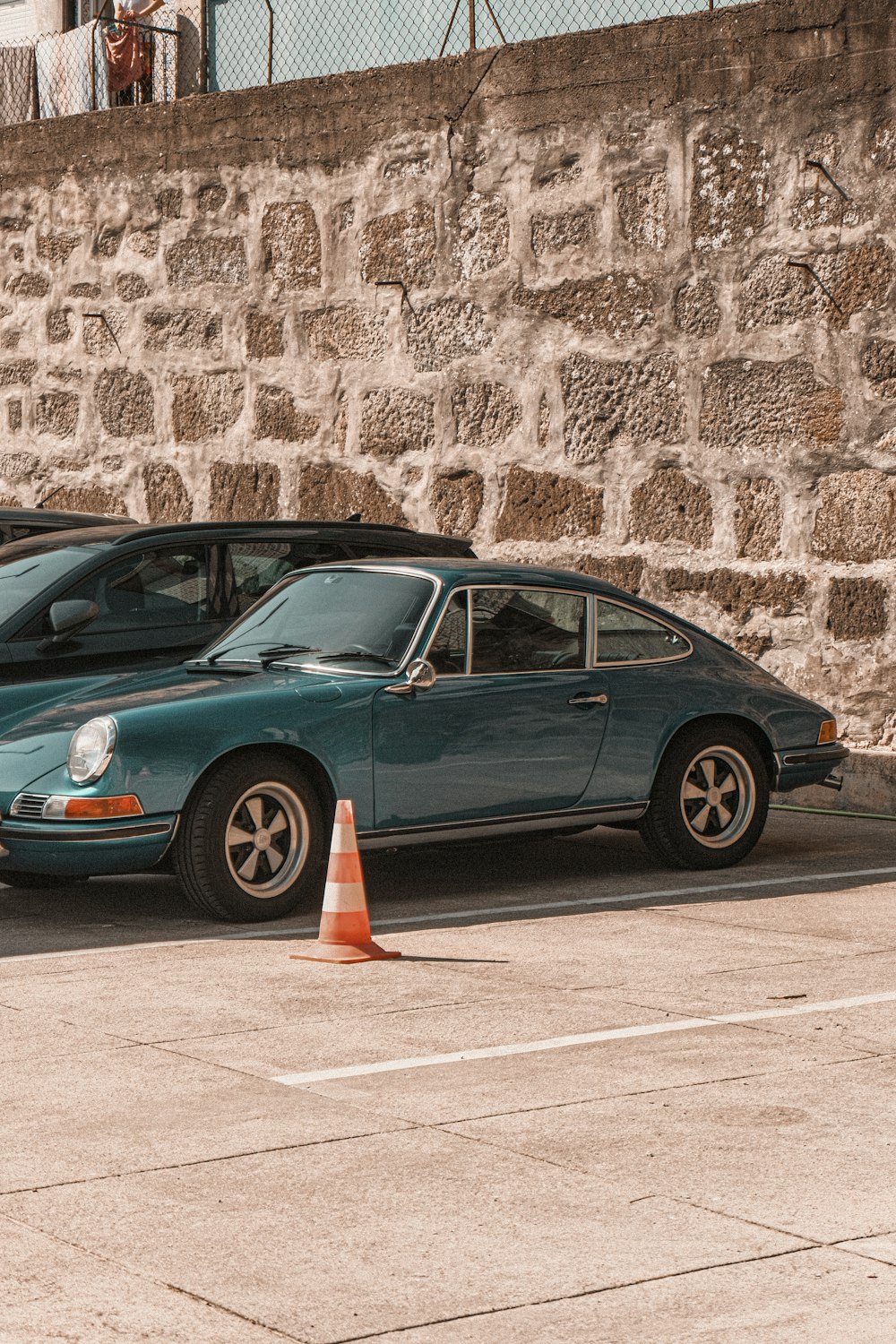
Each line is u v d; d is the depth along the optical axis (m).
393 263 13.64
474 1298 3.92
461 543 11.12
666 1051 5.88
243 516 14.69
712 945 7.56
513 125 12.95
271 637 9.00
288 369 14.34
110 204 15.41
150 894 9.03
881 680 11.53
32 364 16.11
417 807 8.38
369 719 8.24
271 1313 3.85
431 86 13.34
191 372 14.97
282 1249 4.20
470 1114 5.21
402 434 13.67
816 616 11.77
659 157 12.30
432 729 8.40
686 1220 4.37
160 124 15.00
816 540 11.75
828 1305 3.88
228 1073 5.63
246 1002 6.57
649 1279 4.02
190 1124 5.13
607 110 12.51
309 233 14.13
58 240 15.81
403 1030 6.17
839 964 7.18
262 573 10.38
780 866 9.66
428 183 13.41
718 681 9.34
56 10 20.02
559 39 12.70
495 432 13.18
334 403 14.08
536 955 7.38
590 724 8.84
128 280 15.34
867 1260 4.13
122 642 9.83
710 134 12.06
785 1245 4.21
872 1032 6.12
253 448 14.59
